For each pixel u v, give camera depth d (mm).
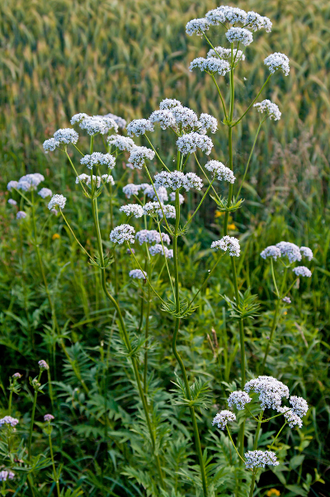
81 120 3176
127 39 10766
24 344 4801
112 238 2885
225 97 7688
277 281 5539
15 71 9812
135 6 11703
